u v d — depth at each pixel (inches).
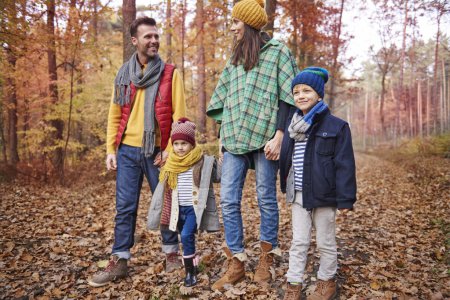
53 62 410.0
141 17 124.3
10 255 149.7
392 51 1035.3
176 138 116.7
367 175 532.4
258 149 111.4
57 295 114.5
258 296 106.9
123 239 124.2
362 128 2432.3
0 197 285.7
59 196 305.9
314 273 123.8
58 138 428.8
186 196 118.5
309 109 100.9
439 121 1466.5
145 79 122.8
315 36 474.6
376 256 145.0
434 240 169.2
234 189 112.3
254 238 167.5
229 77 119.6
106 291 115.9
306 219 100.2
